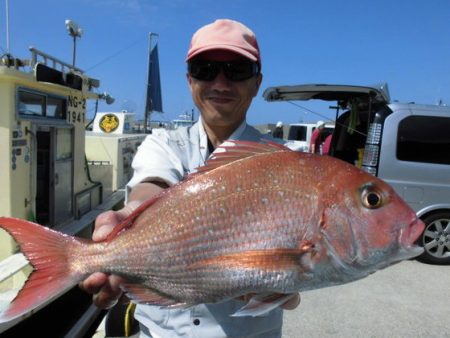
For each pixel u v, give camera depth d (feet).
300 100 11.91
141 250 2.13
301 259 2.00
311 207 2.04
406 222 2.05
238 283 2.05
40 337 5.16
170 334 2.62
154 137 2.91
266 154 2.18
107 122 15.31
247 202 2.09
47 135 6.73
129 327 4.86
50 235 2.07
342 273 2.03
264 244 2.04
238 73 2.75
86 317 5.69
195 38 2.85
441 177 8.74
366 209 2.04
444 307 6.42
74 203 7.61
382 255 2.03
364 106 9.84
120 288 2.16
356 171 2.11
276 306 2.05
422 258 8.69
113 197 9.61
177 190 2.19
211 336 2.56
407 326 5.75
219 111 2.80
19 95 5.64
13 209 5.53
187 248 2.11
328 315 6.03
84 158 8.25
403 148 8.81
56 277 2.03
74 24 8.74
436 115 8.92
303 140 22.85
